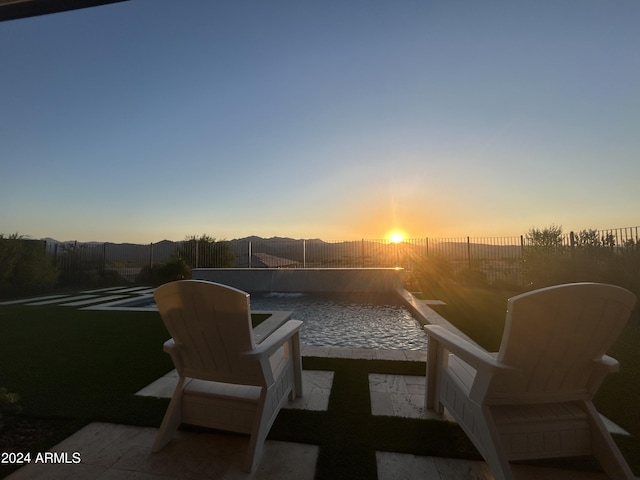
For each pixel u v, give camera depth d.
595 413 1.56
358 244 14.65
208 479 1.58
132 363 3.40
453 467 1.67
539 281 9.03
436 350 2.27
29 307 7.53
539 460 1.72
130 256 14.73
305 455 1.78
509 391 1.51
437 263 12.45
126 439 1.94
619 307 1.38
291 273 12.02
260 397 1.77
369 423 2.10
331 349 3.96
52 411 2.27
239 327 1.67
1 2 2.09
